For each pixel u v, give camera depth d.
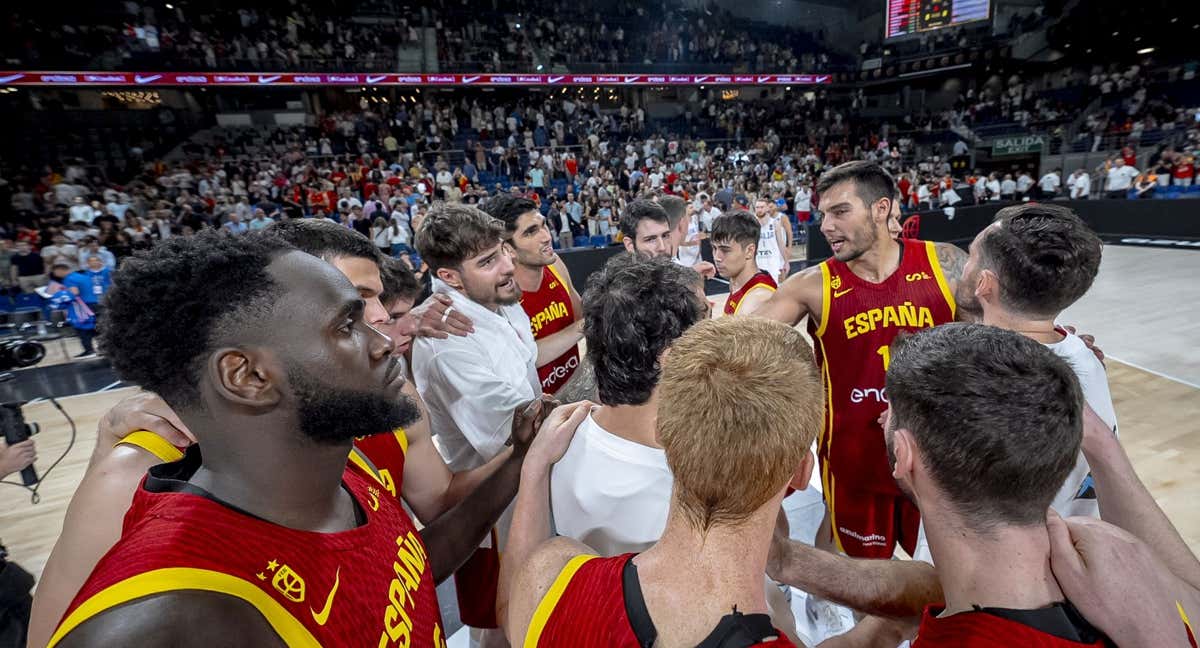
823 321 2.22
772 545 1.14
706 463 0.71
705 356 0.76
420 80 16.39
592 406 1.15
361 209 11.84
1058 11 20.94
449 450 1.85
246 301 0.70
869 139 20.69
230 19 16.59
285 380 0.72
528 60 19.47
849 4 26.08
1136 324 6.58
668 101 22.56
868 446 2.18
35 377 6.69
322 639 0.74
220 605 0.66
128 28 14.04
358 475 0.99
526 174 15.66
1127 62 20.12
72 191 11.87
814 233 11.66
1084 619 0.78
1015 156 17.95
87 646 0.60
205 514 0.71
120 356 0.71
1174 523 2.96
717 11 24.78
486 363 1.69
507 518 1.58
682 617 0.70
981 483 0.78
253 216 11.17
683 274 1.12
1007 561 0.80
